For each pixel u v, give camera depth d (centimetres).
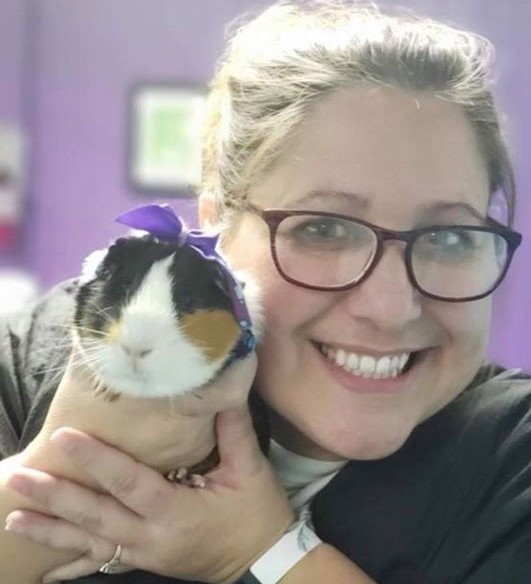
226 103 98
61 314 108
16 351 106
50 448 87
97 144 259
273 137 89
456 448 97
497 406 101
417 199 86
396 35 93
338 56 90
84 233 262
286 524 90
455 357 94
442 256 89
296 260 88
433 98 89
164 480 87
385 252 86
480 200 92
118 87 257
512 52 241
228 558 89
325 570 88
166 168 257
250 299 88
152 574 91
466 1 239
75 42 256
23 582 91
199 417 85
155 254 82
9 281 257
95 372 82
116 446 86
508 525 93
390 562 93
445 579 93
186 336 79
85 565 90
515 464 97
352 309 87
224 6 251
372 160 86
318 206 87
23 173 261
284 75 92
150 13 254
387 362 90
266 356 91
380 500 95
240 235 92
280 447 99
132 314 78
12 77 259
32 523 87
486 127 94
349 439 91
